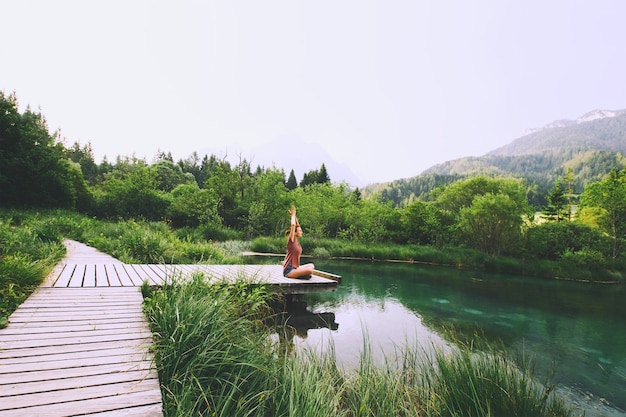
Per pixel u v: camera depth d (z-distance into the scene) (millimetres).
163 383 2598
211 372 2982
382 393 3279
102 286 5570
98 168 71812
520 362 5473
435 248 24359
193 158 90188
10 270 4723
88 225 17328
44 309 4102
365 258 21609
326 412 2680
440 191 52125
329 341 5398
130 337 3252
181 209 32688
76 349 2902
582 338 7066
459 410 3164
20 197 24625
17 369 2457
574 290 13836
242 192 33625
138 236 11258
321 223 29656
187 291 4145
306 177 67438
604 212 24578
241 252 18922
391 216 29812
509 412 3129
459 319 7848
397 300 9492
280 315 7238
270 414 2768
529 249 23469
